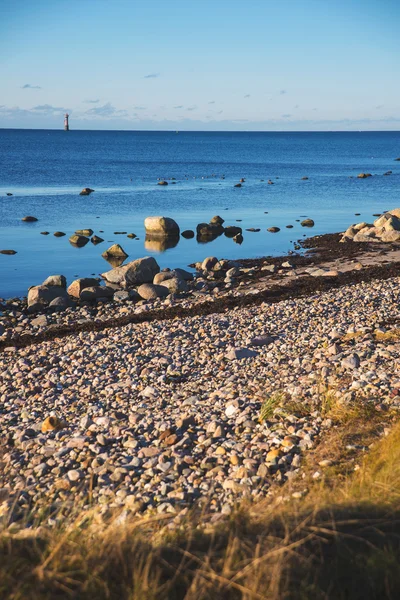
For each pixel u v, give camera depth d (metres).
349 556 4.74
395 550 4.81
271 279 25.80
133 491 7.80
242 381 12.02
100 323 19.64
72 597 4.23
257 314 18.69
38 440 9.82
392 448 7.42
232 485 7.53
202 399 11.30
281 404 10.12
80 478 8.34
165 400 11.44
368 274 24.53
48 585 4.34
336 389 10.52
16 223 45.25
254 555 4.69
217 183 81.19
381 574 4.48
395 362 11.79
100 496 7.79
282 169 110.75
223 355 14.03
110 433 9.91
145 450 8.93
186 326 17.61
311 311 18.17
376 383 10.49
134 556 4.75
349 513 5.47
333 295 20.56
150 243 37.94
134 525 5.34
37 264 31.42
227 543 5.05
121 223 46.19
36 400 12.23
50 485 8.29
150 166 114.12
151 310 21.20
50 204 56.69
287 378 11.77
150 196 64.56
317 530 5.11
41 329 19.95
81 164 114.75
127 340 16.47
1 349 17.47
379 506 5.66
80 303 23.80
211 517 6.49
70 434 10.04
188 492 7.54
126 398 11.76
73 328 19.28
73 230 42.50
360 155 173.00
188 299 23.22
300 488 7.15
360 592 4.37
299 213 52.28
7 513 7.22
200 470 8.26
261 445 8.68
